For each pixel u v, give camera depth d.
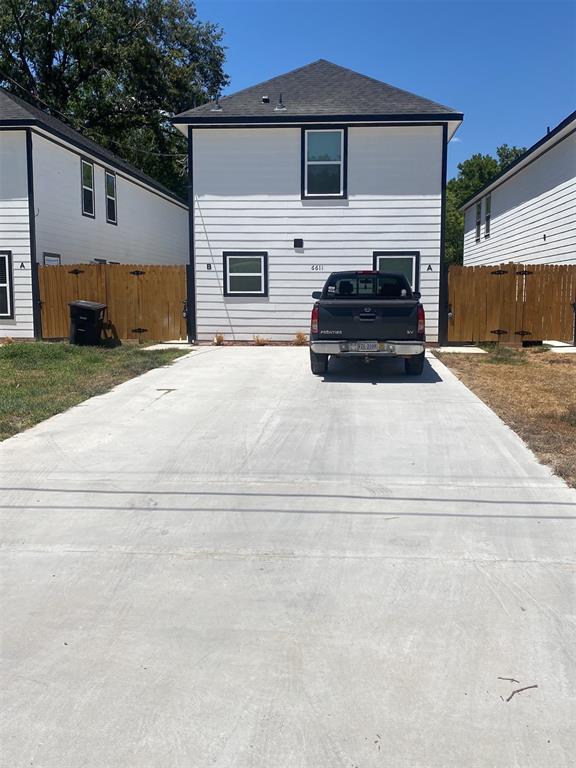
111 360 13.91
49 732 2.92
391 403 9.74
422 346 11.30
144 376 12.12
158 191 26.75
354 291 13.03
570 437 7.75
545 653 3.51
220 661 3.45
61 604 4.07
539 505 5.69
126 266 17.38
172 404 9.70
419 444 7.58
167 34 36.31
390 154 16.94
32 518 5.49
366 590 4.22
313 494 6.01
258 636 3.69
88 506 5.75
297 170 17.11
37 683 3.27
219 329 17.48
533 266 16.50
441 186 16.89
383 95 17.70
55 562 4.67
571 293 16.48
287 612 3.95
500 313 16.70
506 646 3.57
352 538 5.04
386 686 3.23
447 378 11.91
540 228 20.31
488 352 15.68
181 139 37.38
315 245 17.23
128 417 8.93
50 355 14.09
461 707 3.08
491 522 5.32
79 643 3.63
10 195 17.45
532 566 4.54
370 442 7.67
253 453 7.26
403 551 4.80
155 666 3.41
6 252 17.56
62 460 7.02
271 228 17.28
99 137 34.22
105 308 16.88
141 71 34.41
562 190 18.23
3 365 12.96
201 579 4.39
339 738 2.87
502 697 3.15
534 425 8.33
